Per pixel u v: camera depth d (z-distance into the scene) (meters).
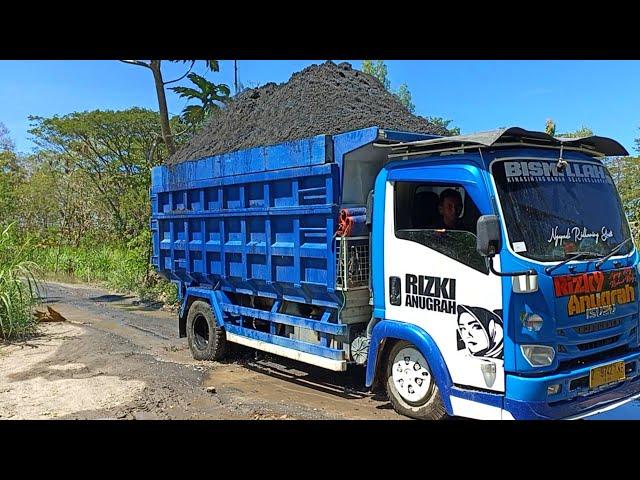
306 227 6.51
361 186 6.24
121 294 17.88
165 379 7.37
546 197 5.08
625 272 5.25
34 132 27.62
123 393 6.69
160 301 15.75
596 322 4.93
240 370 8.05
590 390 4.82
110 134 25.25
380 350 5.84
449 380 5.15
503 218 4.80
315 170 6.23
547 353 4.63
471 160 5.10
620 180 14.07
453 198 5.23
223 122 9.62
